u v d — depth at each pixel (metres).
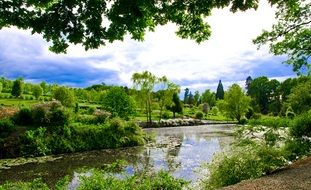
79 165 20.55
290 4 11.65
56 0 5.54
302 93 34.38
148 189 8.45
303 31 16.62
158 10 6.49
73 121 31.30
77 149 26.94
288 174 9.69
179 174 16.92
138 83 59.06
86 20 5.72
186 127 55.31
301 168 10.41
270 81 96.62
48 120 28.00
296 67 17.38
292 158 13.15
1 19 5.53
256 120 13.22
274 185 8.45
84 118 32.88
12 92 72.06
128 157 23.48
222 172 10.72
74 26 5.71
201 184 12.82
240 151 11.59
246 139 11.77
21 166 20.25
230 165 10.74
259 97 95.88
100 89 100.62
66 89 56.00
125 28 6.12
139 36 6.87
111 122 31.59
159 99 62.06
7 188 8.18
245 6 6.33
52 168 19.59
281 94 86.94
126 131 32.12
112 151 26.88
